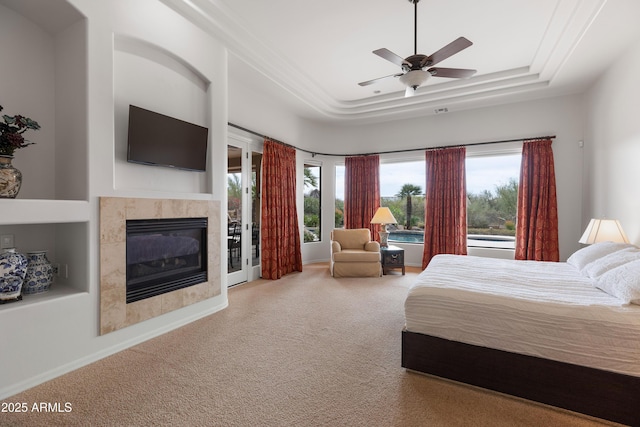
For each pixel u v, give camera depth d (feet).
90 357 7.27
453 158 18.16
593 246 9.66
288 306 11.66
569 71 13.00
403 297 12.84
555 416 5.49
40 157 7.63
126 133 8.61
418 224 20.25
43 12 7.25
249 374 6.79
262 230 16.11
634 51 10.58
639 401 5.12
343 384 6.44
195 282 10.22
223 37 11.12
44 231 7.77
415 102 17.62
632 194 10.72
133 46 8.77
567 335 5.65
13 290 6.40
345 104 18.99
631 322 5.32
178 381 6.50
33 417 5.35
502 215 17.71
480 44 12.21
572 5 9.49
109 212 7.64
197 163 10.40
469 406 5.74
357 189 21.13
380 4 9.87
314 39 12.00
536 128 16.33
